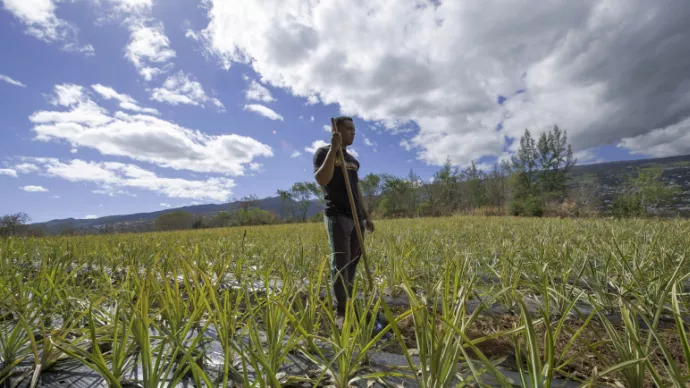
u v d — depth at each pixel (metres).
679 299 2.67
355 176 3.20
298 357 1.99
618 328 2.43
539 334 2.30
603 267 3.76
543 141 57.38
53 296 2.76
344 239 2.95
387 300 3.42
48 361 1.77
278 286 3.79
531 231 8.72
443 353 1.46
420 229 11.07
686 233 6.04
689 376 1.19
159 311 2.08
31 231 24.28
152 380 1.48
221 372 1.77
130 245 5.75
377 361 1.98
